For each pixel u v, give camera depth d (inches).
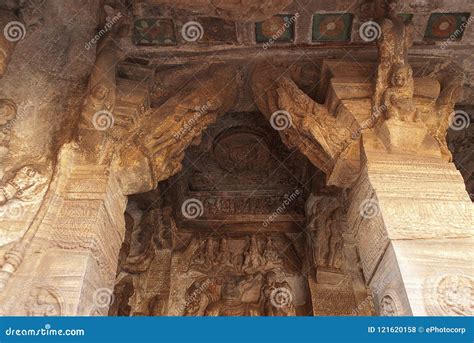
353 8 268.7
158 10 268.4
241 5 234.8
